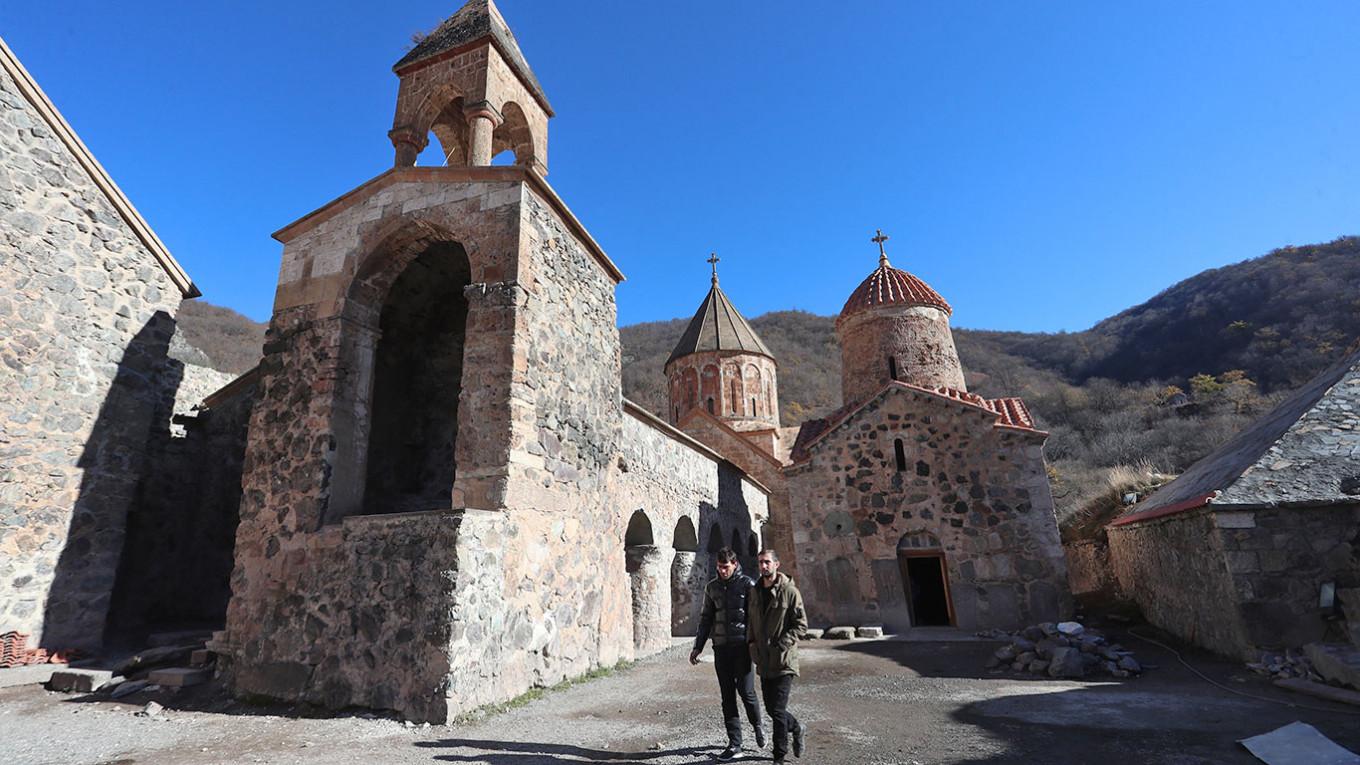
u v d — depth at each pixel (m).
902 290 18.23
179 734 5.39
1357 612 7.09
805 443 17.03
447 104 10.21
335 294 8.16
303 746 4.97
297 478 7.43
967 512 13.13
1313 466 7.93
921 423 13.88
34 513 8.38
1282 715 5.55
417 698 5.72
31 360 8.59
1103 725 5.39
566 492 7.96
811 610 13.51
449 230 7.94
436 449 9.84
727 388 24.19
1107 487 18.56
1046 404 51.00
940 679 7.96
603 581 8.71
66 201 9.23
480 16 9.76
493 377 7.15
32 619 8.17
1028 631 9.37
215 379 14.04
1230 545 7.85
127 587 9.91
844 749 4.79
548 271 8.16
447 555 6.02
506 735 5.24
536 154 10.27
